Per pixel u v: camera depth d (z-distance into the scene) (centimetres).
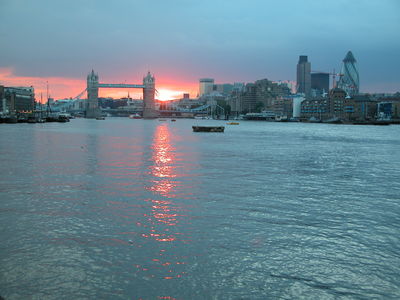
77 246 1727
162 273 1479
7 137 9600
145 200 2611
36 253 1642
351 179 3700
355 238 1889
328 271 1520
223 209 2400
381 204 2614
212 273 1484
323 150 7169
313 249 1738
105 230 1947
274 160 5231
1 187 3025
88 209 2350
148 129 16650
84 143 7844
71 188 3003
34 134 10988
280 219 2198
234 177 3672
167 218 2175
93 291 1343
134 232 1922
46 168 4109
